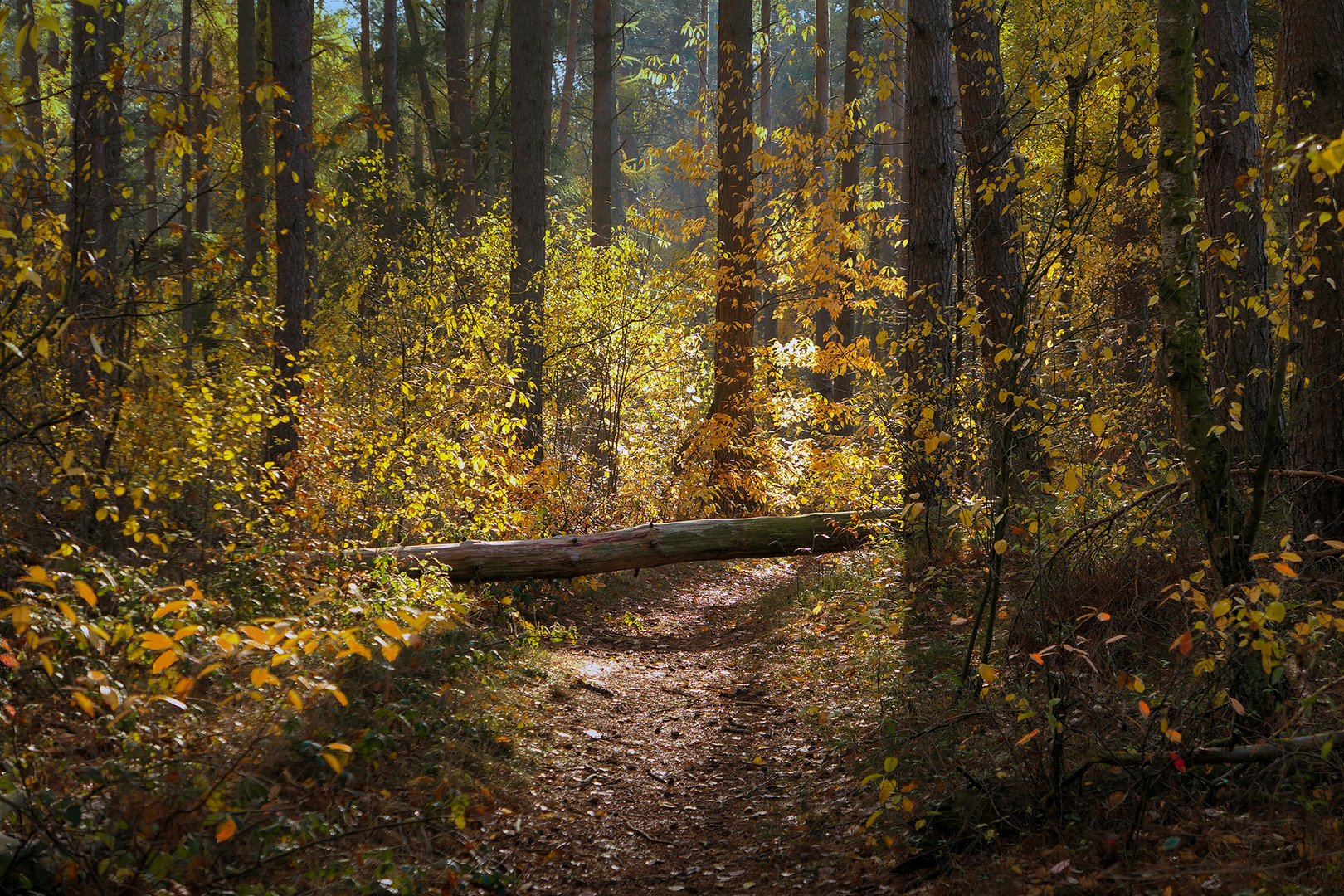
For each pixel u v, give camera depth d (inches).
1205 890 122.3
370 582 276.2
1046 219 256.5
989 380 235.0
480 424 352.5
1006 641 232.5
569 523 414.0
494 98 919.0
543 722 242.2
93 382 242.2
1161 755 144.9
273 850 145.4
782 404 529.7
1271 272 199.9
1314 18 206.2
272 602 238.2
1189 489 180.7
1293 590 184.4
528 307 505.0
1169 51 159.8
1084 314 286.2
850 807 186.7
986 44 418.3
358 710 200.8
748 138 550.3
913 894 145.8
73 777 151.0
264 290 444.8
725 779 220.7
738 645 348.8
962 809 161.2
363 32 891.4
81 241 231.9
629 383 540.4
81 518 231.9
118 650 191.0
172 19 953.5
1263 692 148.2
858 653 285.4
